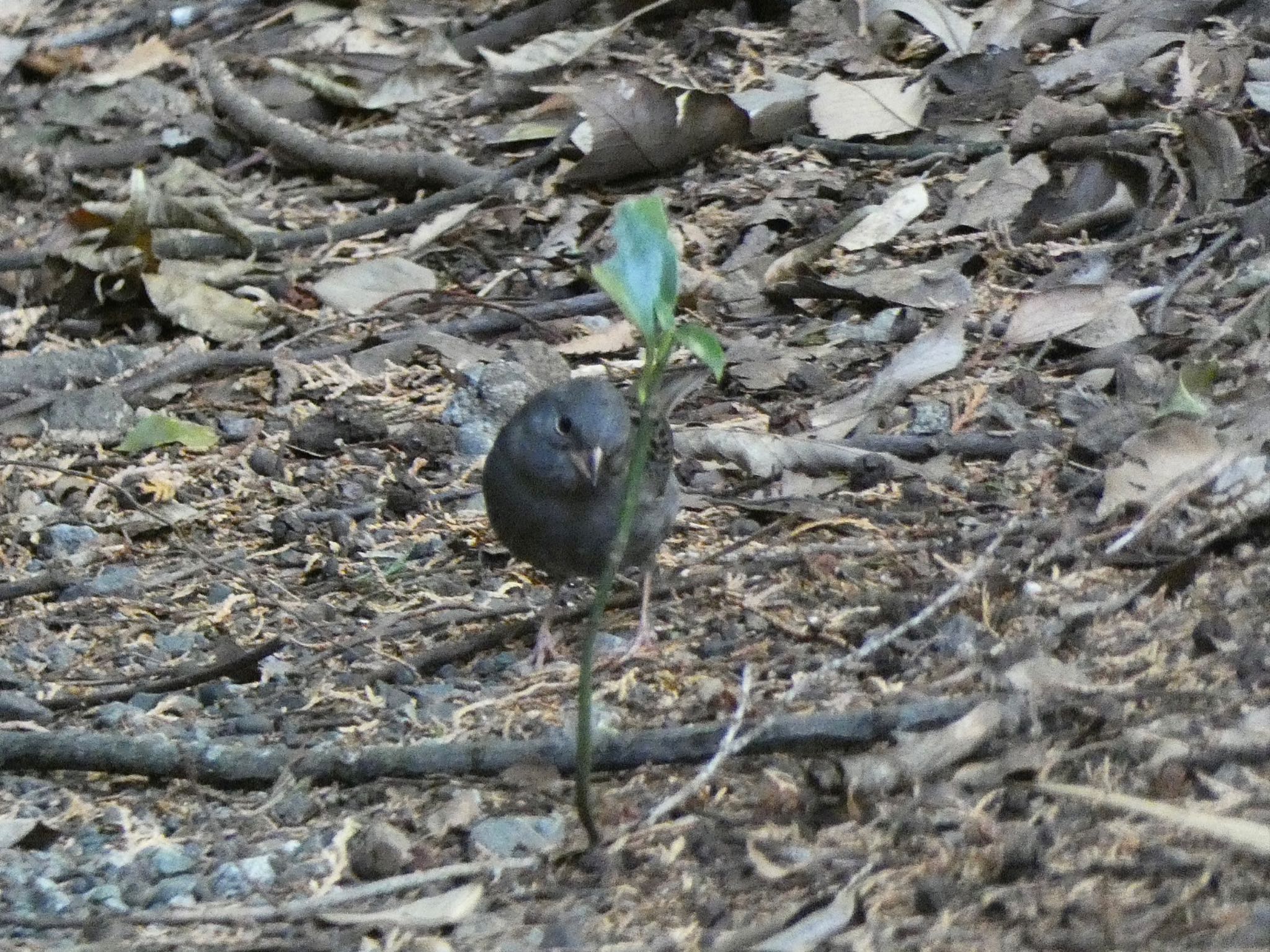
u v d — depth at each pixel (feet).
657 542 29.86
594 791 24.72
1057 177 43.29
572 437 28.50
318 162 50.78
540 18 55.42
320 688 29.07
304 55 55.88
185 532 35.37
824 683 26.81
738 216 44.70
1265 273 37.40
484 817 24.53
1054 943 19.61
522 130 50.06
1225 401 32.50
